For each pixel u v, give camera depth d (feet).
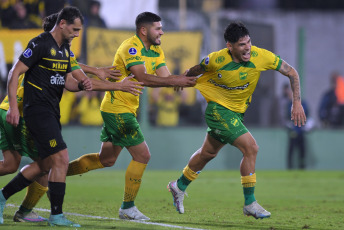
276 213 79.20
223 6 204.54
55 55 58.80
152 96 180.04
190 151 183.62
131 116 68.28
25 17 162.71
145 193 108.58
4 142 62.95
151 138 180.34
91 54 168.25
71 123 169.07
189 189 120.26
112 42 171.01
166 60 179.32
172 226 60.59
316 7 215.92
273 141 194.08
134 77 68.39
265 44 204.03
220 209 83.05
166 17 181.98
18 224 60.49
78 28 59.11
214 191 116.67
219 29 190.70
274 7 213.05
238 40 65.67
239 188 124.67
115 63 69.10
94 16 168.76
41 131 58.34
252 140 67.72
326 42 213.46
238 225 64.49
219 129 69.26
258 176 163.63
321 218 73.72
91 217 68.90
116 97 67.92
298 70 200.44
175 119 182.60
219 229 59.93
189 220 68.18
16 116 56.80
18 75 57.21
